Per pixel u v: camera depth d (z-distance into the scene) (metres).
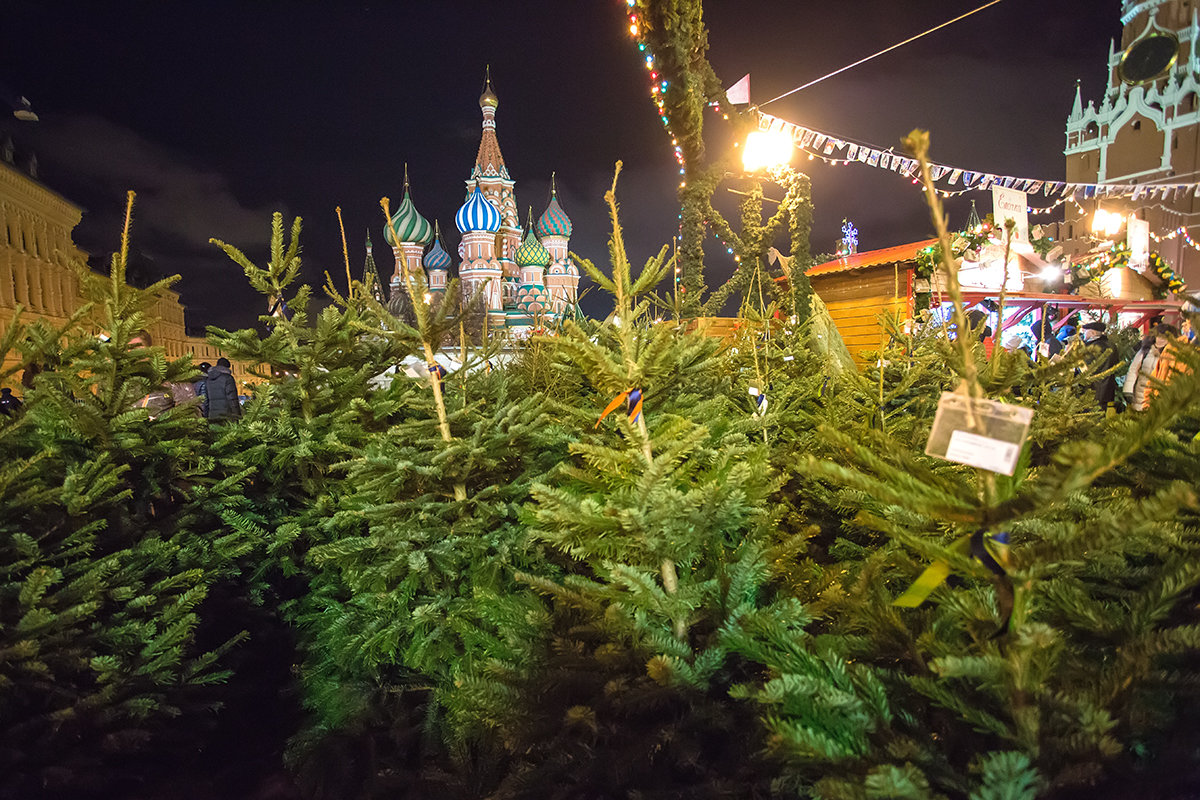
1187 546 2.05
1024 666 1.50
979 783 1.63
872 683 1.83
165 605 3.93
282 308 5.70
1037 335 13.36
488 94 63.00
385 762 3.65
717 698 2.49
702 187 8.42
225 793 3.72
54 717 3.12
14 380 3.72
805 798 2.05
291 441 5.40
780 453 4.51
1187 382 1.28
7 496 3.37
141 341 5.10
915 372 4.75
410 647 3.73
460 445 3.75
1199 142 44.72
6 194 43.50
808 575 2.95
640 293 3.08
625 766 2.27
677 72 7.34
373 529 3.87
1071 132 52.75
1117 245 13.60
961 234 9.15
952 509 1.56
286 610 5.08
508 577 3.82
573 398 5.29
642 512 2.46
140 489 4.48
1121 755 1.59
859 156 9.93
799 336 7.67
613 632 2.51
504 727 2.70
